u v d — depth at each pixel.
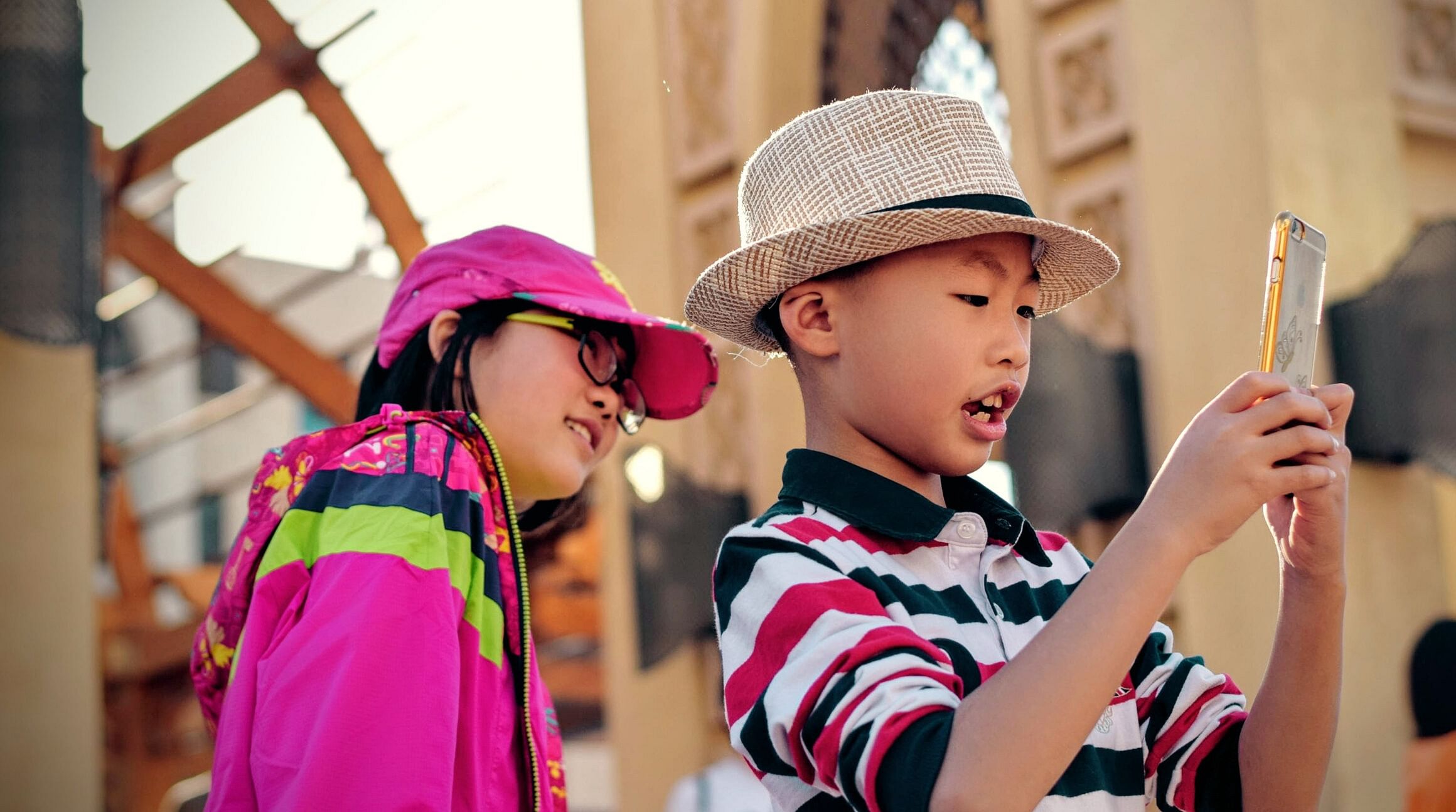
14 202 4.10
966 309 1.19
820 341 1.27
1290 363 1.15
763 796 3.77
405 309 1.69
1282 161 3.66
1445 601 3.73
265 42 5.23
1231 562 3.60
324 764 1.22
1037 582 1.31
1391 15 3.99
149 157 5.57
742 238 1.40
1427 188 4.03
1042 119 4.15
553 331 1.65
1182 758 1.29
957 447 1.20
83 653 4.99
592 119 5.00
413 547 1.36
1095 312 3.93
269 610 1.38
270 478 1.51
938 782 0.93
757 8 4.66
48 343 4.19
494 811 1.40
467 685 1.39
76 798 4.89
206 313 6.51
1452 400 3.61
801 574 1.14
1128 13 3.96
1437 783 3.47
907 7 4.77
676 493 4.59
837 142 1.28
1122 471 3.80
